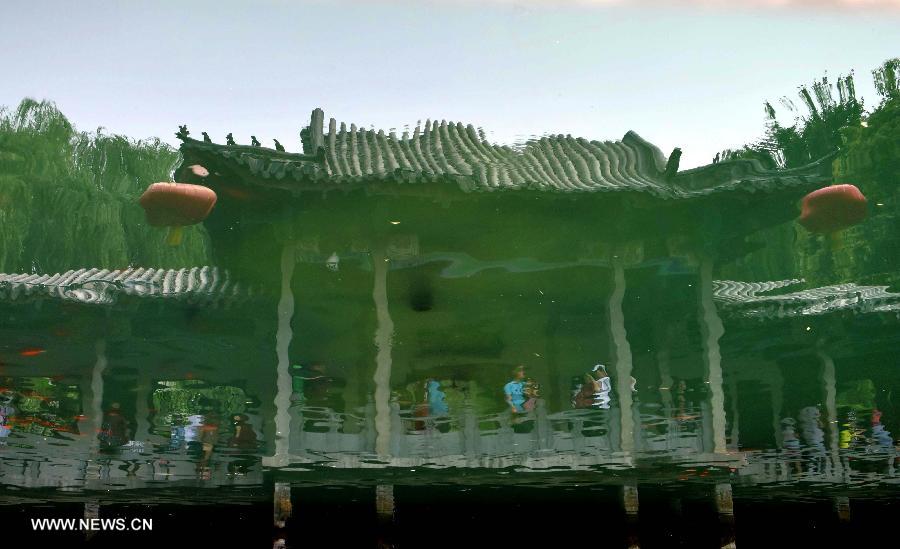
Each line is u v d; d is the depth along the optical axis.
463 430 14.26
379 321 14.73
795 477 15.31
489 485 13.86
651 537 15.75
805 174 15.33
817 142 26.39
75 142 24.81
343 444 13.81
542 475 13.30
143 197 13.22
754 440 16.11
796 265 25.59
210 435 14.61
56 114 24.62
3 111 24.02
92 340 14.58
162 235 24.30
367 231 15.12
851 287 17.02
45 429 14.22
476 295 16.72
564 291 16.69
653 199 14.95
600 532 15.46
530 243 15.84
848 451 15.59
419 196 14.44
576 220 15.63
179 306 14.55
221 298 14.63
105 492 13.73
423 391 15.66
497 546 15.27
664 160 16.62
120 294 14.19
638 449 14.46
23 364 14.28
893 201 25.22
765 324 15.74
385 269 15.05
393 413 14.39
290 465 12.85
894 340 16.17
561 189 14.77
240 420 15.03
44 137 23.94
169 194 13.12
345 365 16.09
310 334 16.17
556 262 15.98
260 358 16.00
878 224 24.98
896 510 16.47
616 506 15.52
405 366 16.22
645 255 15.87
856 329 15.98
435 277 16.44
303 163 15.21
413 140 17.92
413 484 13.23
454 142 17.91
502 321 16.64
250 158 14.05
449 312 16.61
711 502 16.23
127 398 15.05
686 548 15.88
